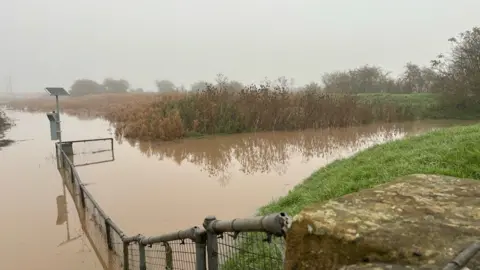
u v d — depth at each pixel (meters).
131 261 5.63
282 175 12.32
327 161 14.28
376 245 1.59
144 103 31.23
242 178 12.14
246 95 25.23
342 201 2.12
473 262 1.41
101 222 7.34
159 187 11.22
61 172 13.69
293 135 22.31
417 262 1.49
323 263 1.73
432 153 6.00
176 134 21.70
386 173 5.69
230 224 2.60
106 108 51.19
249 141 20.50
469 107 29.00
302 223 1.87
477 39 27.59
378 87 42.31
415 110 29.89
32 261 6.45
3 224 8.32
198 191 10.66
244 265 3.66
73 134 26.30
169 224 8.03
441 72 29.77
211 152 17.67
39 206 9.66
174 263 4.73
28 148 19.84
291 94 27.22
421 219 1.80
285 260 1.94
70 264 6.35
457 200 2.04
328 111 25.73
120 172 13.50
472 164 5.01
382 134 21.77
